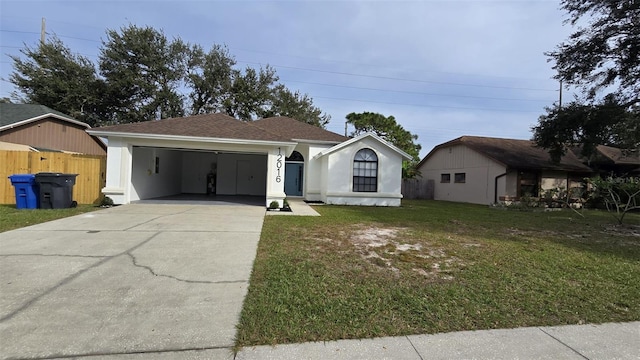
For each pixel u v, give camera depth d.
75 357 2.26
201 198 14.41
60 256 4.56
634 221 11.15
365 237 6.54
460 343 2.60
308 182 15.41
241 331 2.67
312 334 2.65
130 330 2.64
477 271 4.46
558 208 15.84
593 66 14.74
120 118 25.39
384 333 2.72
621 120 15.04
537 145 17.11
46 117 15.66
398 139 28.97
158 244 5.40
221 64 27.92
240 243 5.65
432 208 14.05
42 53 23.09
